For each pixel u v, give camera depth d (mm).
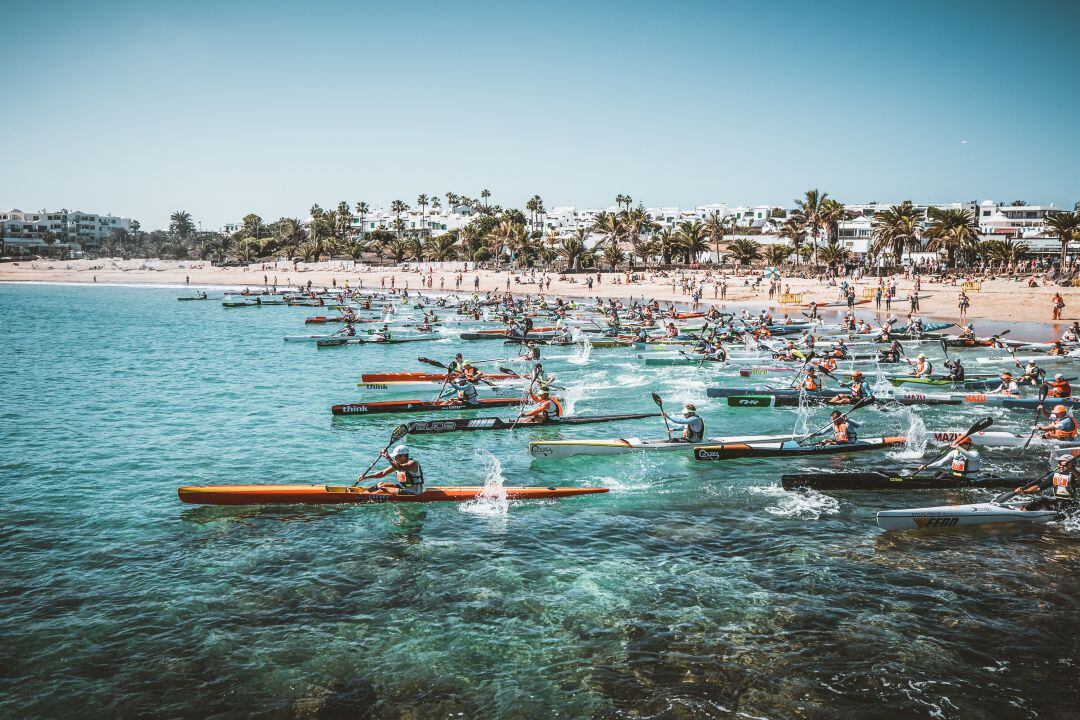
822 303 72000
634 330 44344
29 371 35125
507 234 125500
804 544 13711
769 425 23531
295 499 15617
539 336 46562
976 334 46938
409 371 35438
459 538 14062
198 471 18438
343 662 9883
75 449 20469
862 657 9922
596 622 10898
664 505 15891
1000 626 10703
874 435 22156
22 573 12461
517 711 8859
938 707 8859
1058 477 14961
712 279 96438
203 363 37938
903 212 91062
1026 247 95938
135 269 162500
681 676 9531
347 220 163750
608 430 22734
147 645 10258
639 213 121000
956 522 14398
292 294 95125
